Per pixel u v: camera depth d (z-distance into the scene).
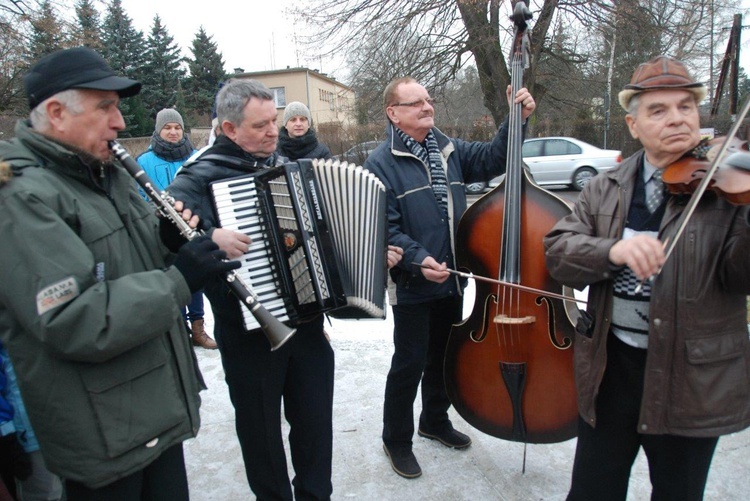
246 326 1.75
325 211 1.83
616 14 11.28
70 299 1.25
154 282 1.37
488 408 2.32
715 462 2.49
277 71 33.22
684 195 1.41
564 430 2.20
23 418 1.72
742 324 1.46
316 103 35.03
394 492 2.40
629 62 13.10
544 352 2.19
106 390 1.35
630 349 1.56
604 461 1.65
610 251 1.44
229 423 3.04
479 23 11.77
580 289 1.62
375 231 1.93
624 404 1.59
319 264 1.81
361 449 2.73
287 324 1.82
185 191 1.80
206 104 37.84
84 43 15.38
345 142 15.70
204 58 38.19
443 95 13.20
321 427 2.08
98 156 1.42
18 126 1.38
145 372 1.42
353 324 4.33
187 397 1.56
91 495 1.43
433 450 2.69
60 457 1.36
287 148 4.02
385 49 12.30
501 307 2.24
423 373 2.67
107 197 1.47
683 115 1.41
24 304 1.24
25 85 1.38
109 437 1.35
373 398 3.22
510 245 2.21
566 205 2.19
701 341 1.42
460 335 2.36
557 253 1.61
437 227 2.37
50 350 1.27
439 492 2.39
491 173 2.59
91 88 1.34
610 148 16.78
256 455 2.01
